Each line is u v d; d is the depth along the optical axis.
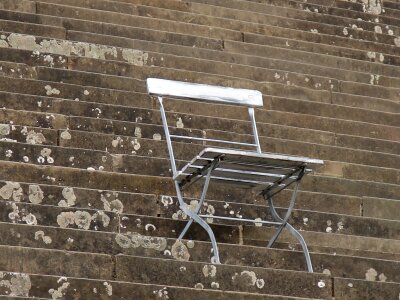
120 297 8.20
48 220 9.21
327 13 15.81
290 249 9.89
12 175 9.86
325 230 10.27
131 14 14.33
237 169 9.35
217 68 13.38
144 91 12.33
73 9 13.81
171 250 9.02
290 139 12.19
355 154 12.02
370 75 14.39
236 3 15.20
